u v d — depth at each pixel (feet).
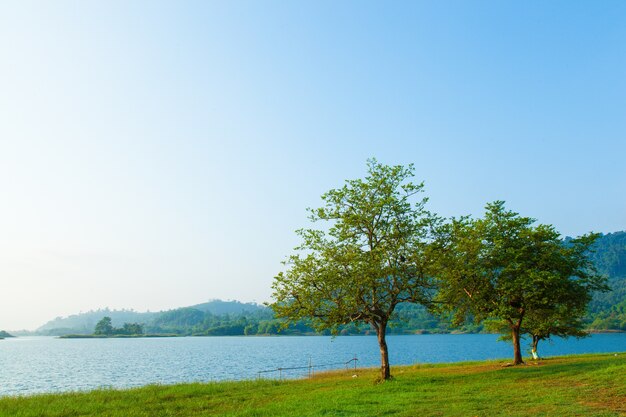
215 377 206.59
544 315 131.95
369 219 103.19
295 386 111.04
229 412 75.15
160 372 238.89
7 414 79.92
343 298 101.24
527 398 64.34
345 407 66.54
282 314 101.30
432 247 102.58
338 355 358.02
